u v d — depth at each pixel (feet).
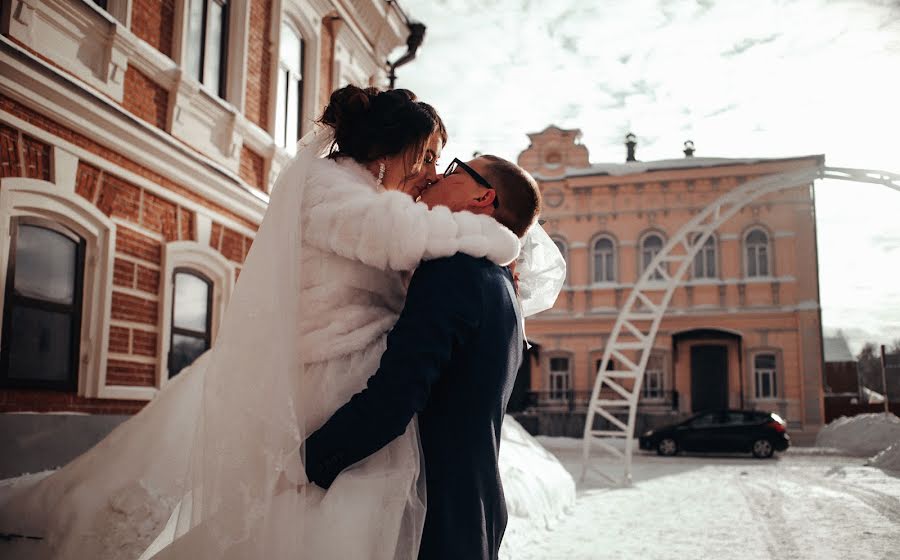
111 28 22.72
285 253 5.52
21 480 12.87
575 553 18.98
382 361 5.04
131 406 24.38
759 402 95.14
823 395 94.48
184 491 5.73
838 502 30.48
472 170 6.29
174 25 26.78
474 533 5.20
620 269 100.37
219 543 5.03
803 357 94.79
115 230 23.48
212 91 29.73
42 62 19.27
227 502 5.08
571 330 100.73
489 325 5.39
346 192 5.66
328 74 41.11
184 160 26.32
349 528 4.94
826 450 75.61
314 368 5.55
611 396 98.12
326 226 5.54
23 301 20.03
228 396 5.28
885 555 19.26
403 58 50.42
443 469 5.24
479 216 5.67
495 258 5.60
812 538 21.66
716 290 97.81
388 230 5.28
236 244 31.68
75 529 9.09
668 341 98.27
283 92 36.19
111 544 8.71
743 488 36.11
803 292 95.91
